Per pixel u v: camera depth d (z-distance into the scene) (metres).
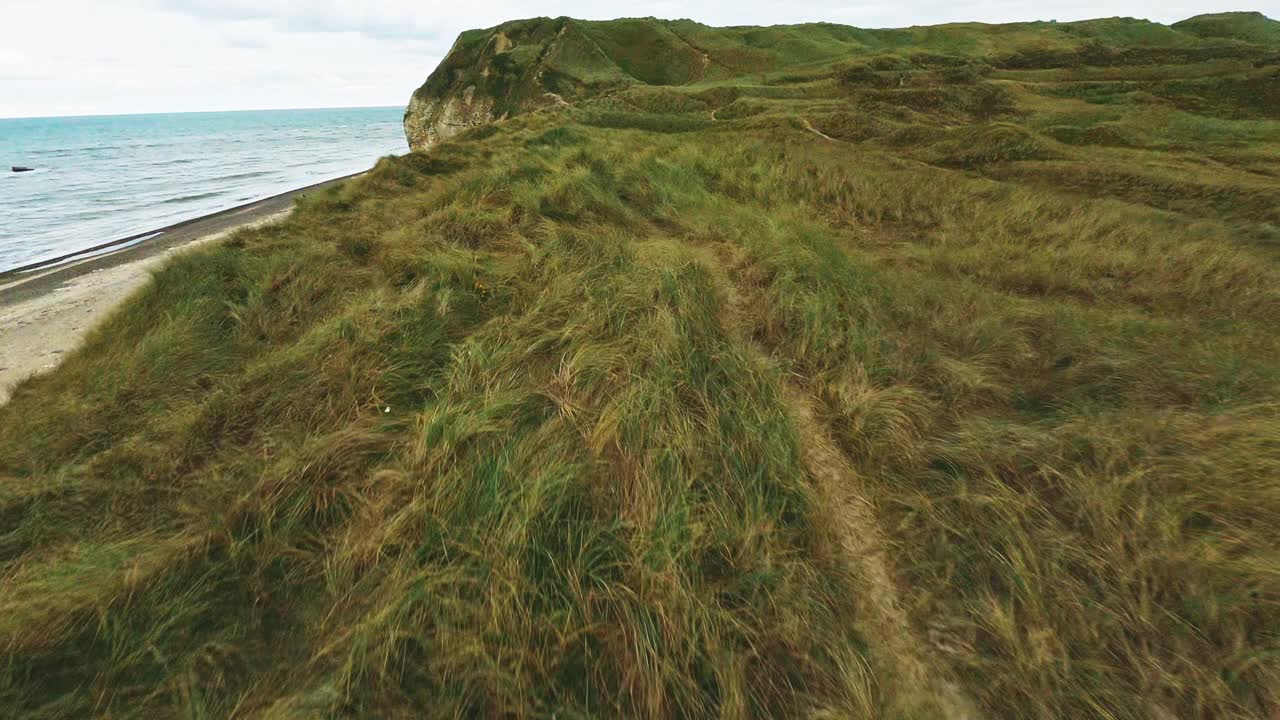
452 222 6.11
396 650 1.76
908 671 1.76
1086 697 1.66
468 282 4.69
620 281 4.27
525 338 3.70
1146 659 1.74
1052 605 1.91
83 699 1.71
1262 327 4.23
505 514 2.15
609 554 2.05
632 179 8.38
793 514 2.31
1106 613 1.87
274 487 2.42
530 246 5.30
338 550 2.20
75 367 4.20
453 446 2.56
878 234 7.38
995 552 2.12
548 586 1.95
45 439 3.06
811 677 1.73
